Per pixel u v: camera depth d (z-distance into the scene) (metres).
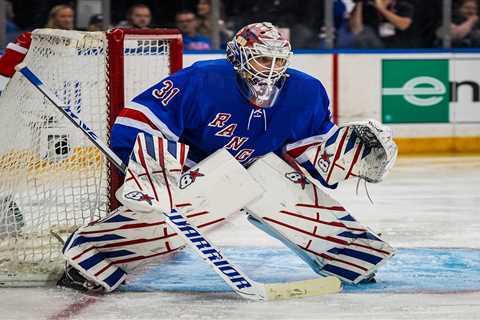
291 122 5.79
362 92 14.41
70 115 5.55
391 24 14.48
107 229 5.54
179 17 13.78
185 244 5.71
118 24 13.59
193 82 5.52
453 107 14.61
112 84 6.27
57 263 6.30
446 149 14.65
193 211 5.73
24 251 6.36
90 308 5.30
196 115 5.60
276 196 5.88
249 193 5.81
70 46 6.45
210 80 5.55
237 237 7.77
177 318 5.06
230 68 5.60
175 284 5.93
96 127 6.69
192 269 6.41
